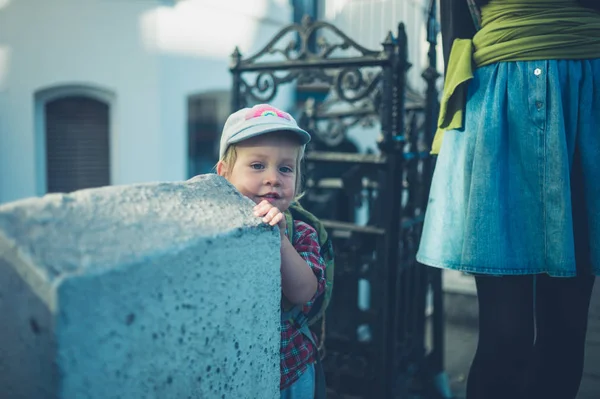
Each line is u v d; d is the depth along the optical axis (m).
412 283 2.97
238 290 0.97
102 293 0.71
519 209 1.41
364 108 4.16
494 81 1.46
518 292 1.44
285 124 1.37
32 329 0.69
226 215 1.00
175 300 0.83
